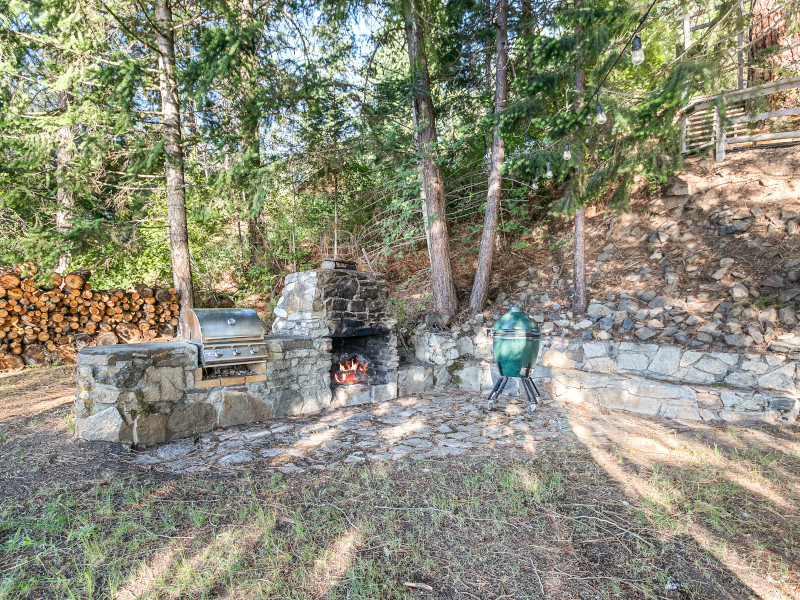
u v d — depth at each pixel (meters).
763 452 3.95
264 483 3.31
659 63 7.58
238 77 7.77
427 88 8.12
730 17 3.91
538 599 2.07
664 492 3.12
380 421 5.05
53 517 2.70
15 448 3.78
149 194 9.62
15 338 7.27
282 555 2.38
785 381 4.88
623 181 4.93
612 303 6.70
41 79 7.62
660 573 2.26
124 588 2.12
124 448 3.91
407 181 8.62
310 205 10.58
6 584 2.08
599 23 4.95
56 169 8.05
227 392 4.77
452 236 10.37
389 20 8.41
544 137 7.68
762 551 2.45
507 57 7.71
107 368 3.93
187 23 8.57
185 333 5.10
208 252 10.22
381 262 10.19
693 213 7.33
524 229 9.11
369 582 2.15
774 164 7.11
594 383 5.77
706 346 5.48
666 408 5.21
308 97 8.69
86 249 7.67
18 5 6.54
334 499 3.05
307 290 5.67
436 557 2.39
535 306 7.46
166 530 2.63
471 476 3.43
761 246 6.28
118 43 8.82
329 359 5.68
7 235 8.78
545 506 2.95
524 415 5.30
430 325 7.60
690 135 7.85
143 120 8.41
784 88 6.88
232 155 8.19
